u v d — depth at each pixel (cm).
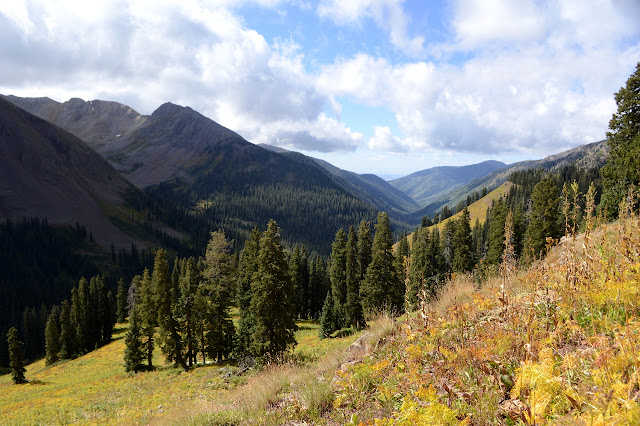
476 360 353
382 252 3588
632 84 2123
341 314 4256
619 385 225
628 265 409
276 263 2461
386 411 389
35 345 8688
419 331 523
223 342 3434
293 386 627
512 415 284
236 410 611
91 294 7225
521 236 3712
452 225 5100
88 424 1980
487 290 590
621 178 1931
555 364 295
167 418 816
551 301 418
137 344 3828
